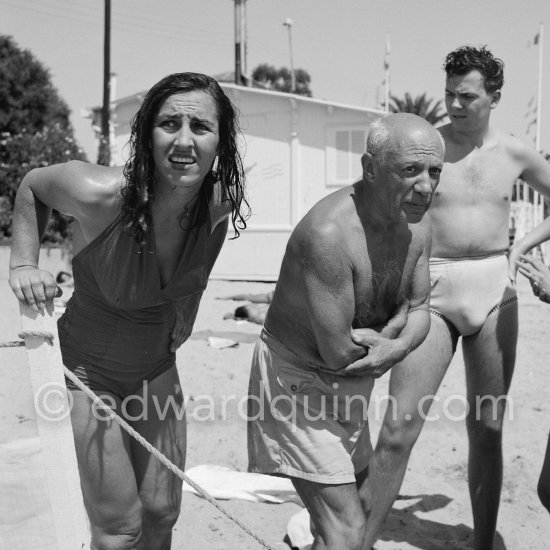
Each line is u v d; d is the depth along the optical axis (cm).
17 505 445
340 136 1708
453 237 398
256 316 1105
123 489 322
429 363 385
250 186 1766
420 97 4966
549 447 387
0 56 3378
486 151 406
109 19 2020
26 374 750
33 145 1911
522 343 955
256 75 5681
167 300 327
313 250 294
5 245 1569
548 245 1866
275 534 454
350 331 304
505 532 469
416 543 454
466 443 616
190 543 440
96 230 315
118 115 1886
